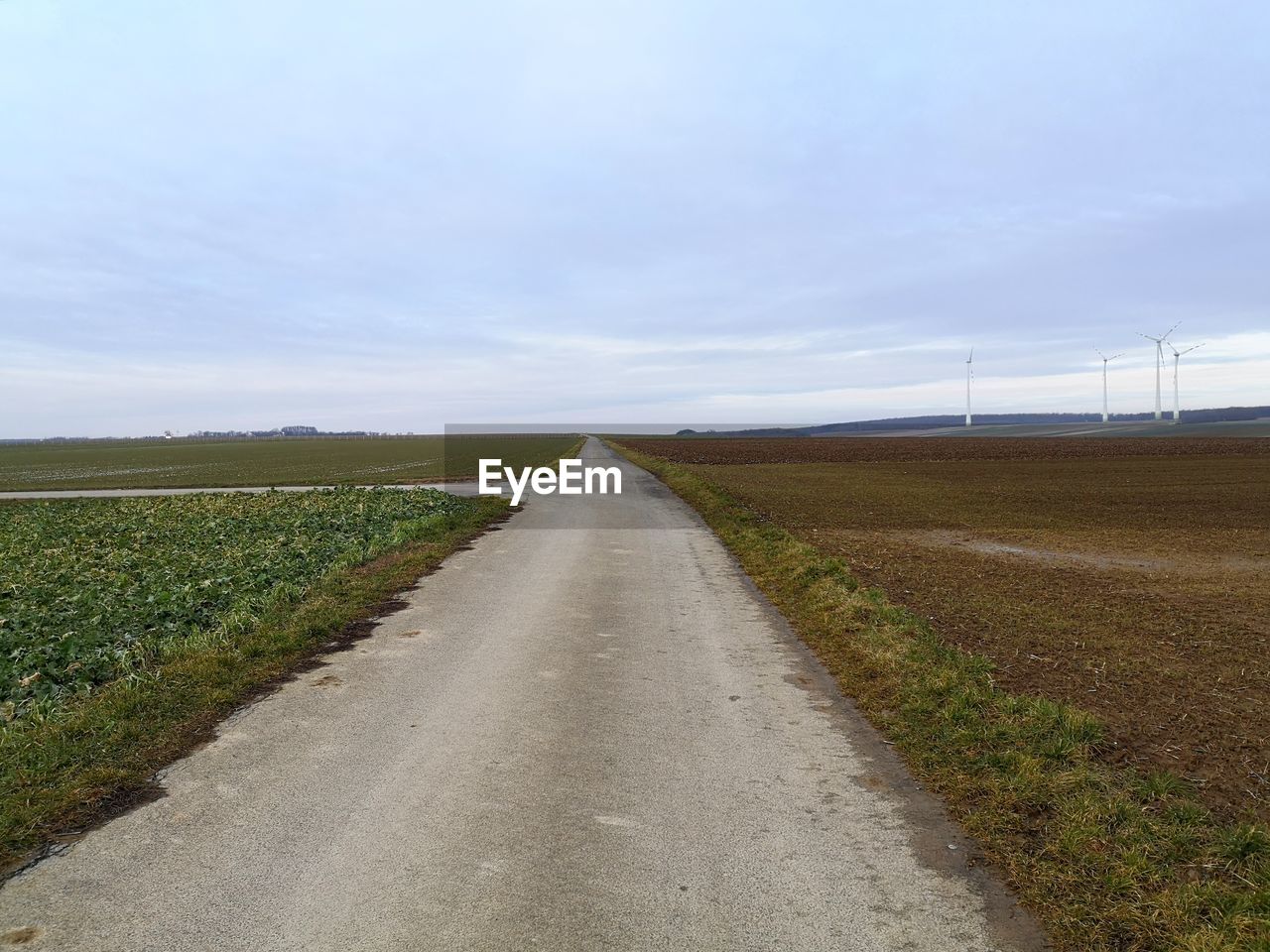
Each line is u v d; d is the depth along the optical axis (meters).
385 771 5.24
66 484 42.97
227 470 54.69
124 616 9.12
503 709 6.43
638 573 12.50
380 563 12.93
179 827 4.47
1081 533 18.83
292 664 7.65
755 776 5.17
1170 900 3.73
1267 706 6.52
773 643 8.50
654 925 3.57
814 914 3.66
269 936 3.48
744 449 83.88
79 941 3.45
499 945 3.41
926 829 4.48
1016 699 6.33
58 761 5.25
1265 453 64.62
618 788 4.99
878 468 49.41
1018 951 3.41
